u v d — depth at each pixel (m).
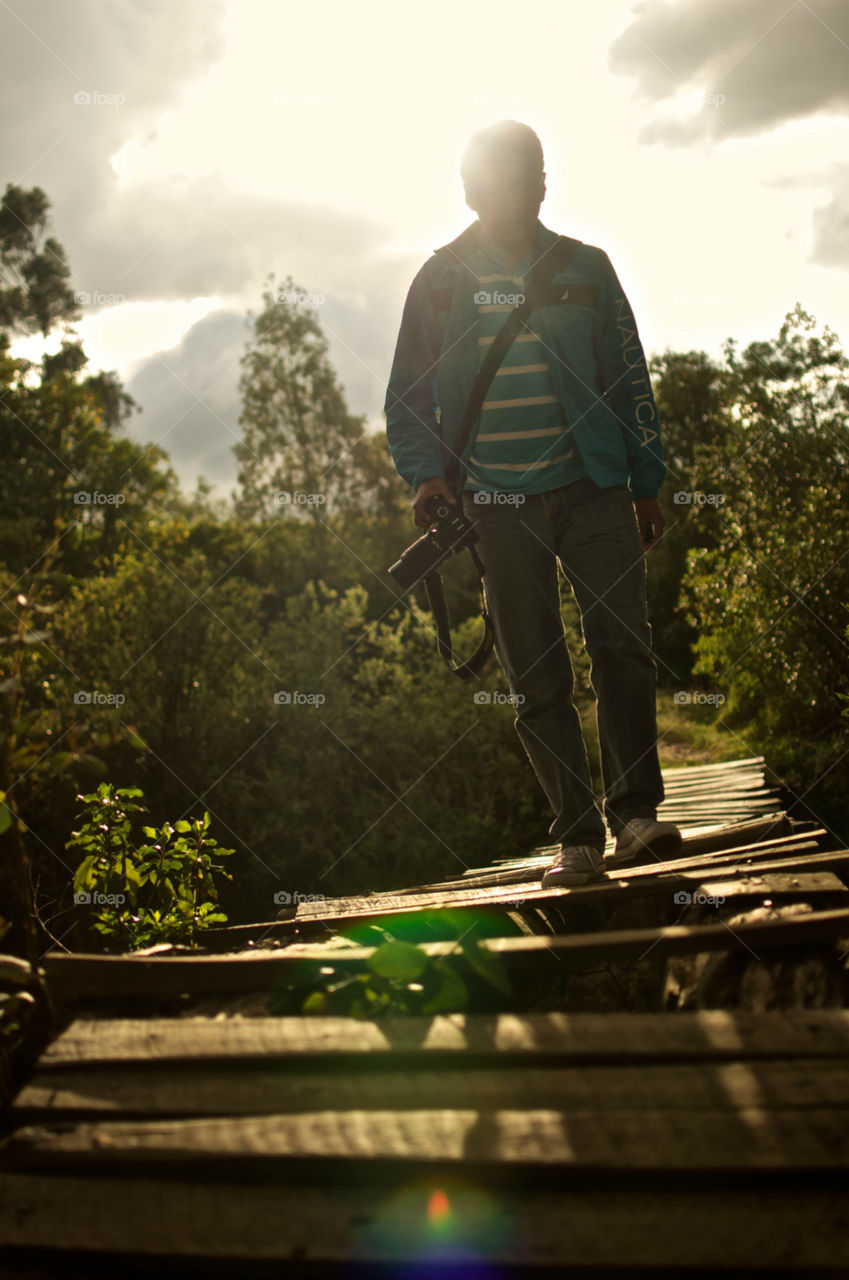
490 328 2.84
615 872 2.64
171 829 3.85
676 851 2.73
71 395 26.75
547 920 2.59
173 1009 1.92
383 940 2.33
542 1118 1.38
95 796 3.86
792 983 1.79
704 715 13.59
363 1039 1.57
